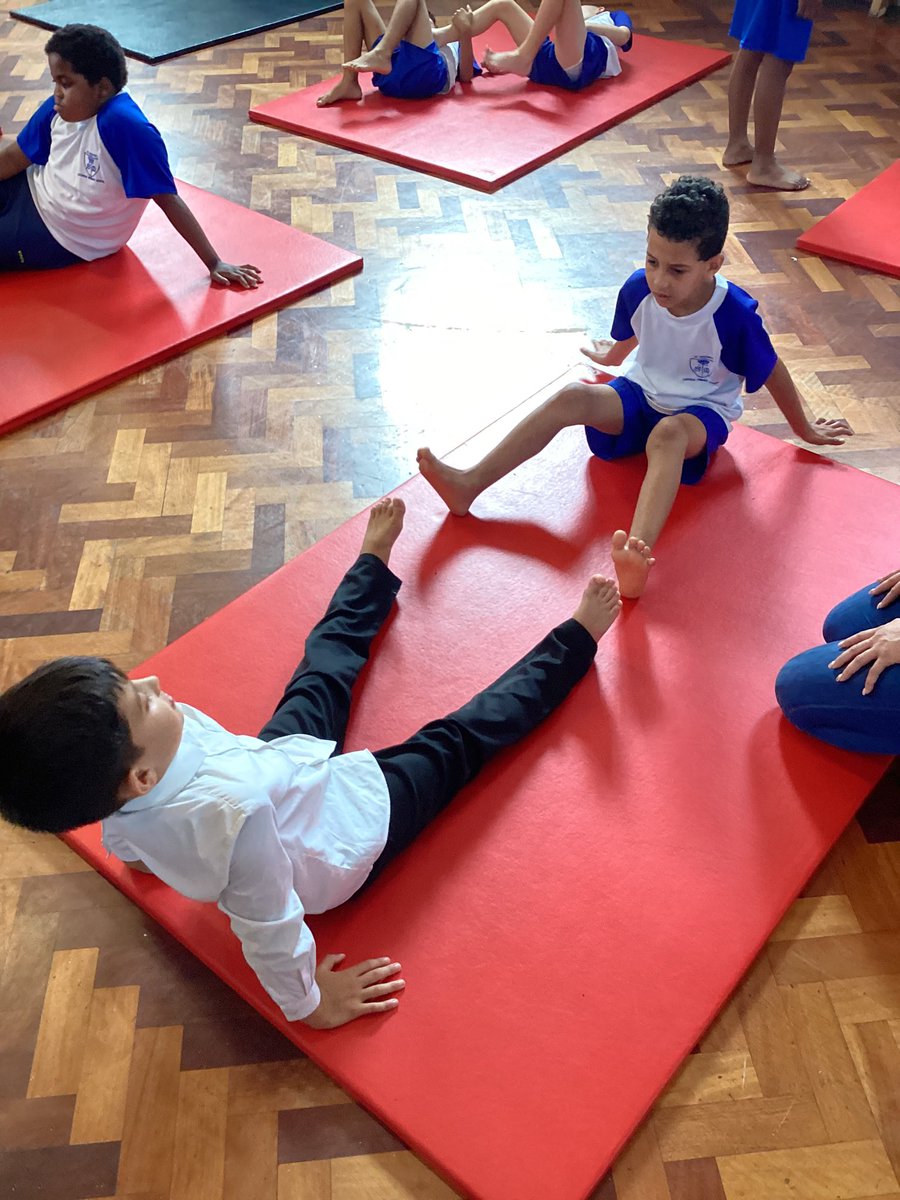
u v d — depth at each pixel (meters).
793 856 1.56
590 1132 1.25
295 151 3.85
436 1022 1.36
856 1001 1.41
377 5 5.11
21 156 2.97
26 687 1.11
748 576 2.04
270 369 2.72
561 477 2.30
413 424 2.52
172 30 4.92
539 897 1.50
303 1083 1.34
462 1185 1.22
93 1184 1.25
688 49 4.62
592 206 3.45
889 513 2.18
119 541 2.20
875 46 4.69
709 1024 1.37
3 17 5.24
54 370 2.65
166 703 1.23
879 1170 1.25
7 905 1.56
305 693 1.65
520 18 4.22
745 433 2.43
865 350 2.75
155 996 1.44
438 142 3.81
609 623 1.83
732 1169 1.25
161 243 3.22
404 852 1.56
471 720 1.64
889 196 3.43
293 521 2.24
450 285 3.05
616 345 2.42
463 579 2.04
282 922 1.21
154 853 1.22
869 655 1.57
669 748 1.72
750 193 3.52
